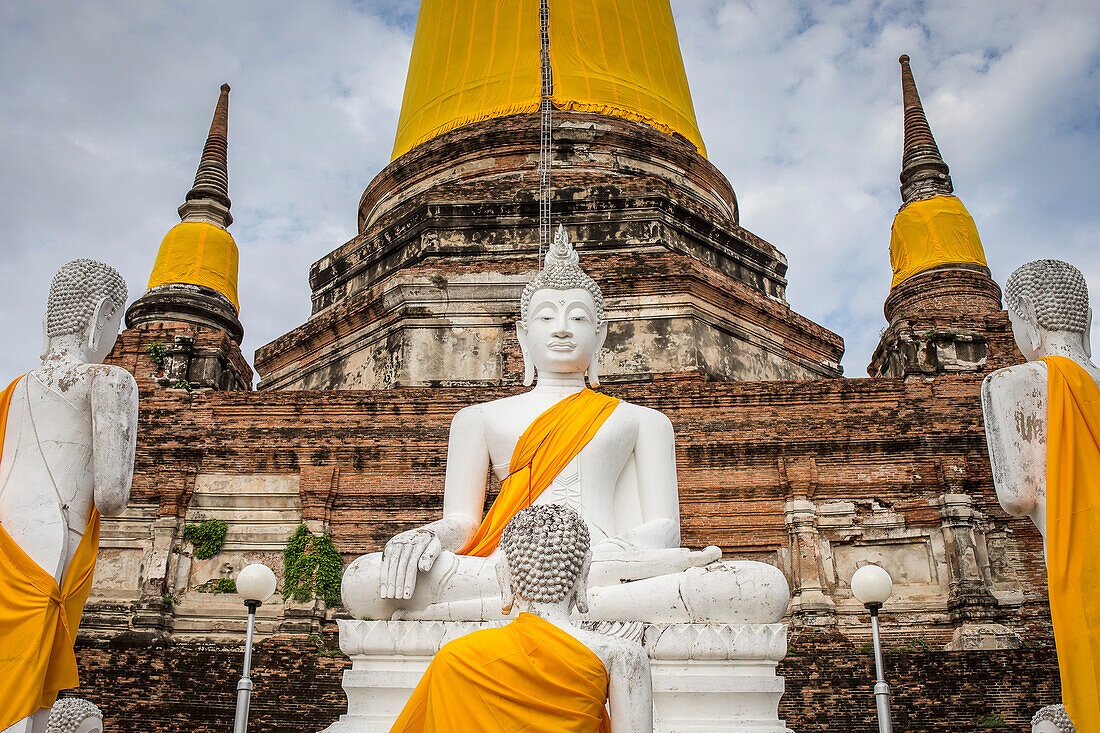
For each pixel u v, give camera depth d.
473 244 26.75
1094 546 7.27
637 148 28.97
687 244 27.28
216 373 23.86
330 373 26.95
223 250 27.28
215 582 20.92
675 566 8.94
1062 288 8.43
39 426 8.19
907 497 21.22
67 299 8.67
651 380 23.80
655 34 32.72
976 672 17.11
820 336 27.47
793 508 21.00
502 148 28.64
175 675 17.25
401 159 29.97
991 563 20.77
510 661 4.88
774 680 8.20
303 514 21.16
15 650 7.36
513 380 23.56
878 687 13.40
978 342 22.70
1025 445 7.79
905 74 29.73
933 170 27.70
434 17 33.16
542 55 29.33
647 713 5.16
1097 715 6.93
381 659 8.33
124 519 21.27
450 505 10.47
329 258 29.17
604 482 10.09
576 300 11.03
